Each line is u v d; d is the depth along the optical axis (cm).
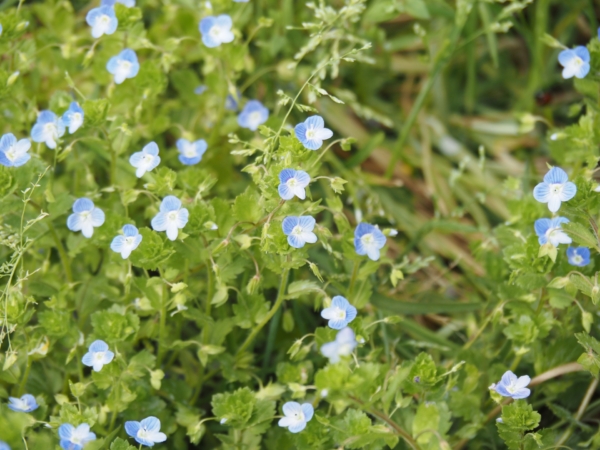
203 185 46
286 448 47
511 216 50
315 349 51
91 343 46
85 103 47
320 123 45
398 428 44
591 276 47
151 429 45
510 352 49
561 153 51
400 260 56
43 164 47
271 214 45
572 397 50
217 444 50
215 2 53
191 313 47
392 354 50
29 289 49
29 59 51
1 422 45
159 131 53
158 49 52
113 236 47
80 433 44
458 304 51
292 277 50
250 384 50
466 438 47
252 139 56
